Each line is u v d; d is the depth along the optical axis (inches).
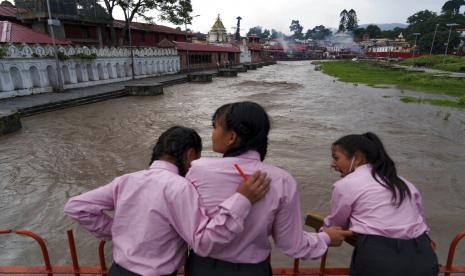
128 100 762.2
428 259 70.3
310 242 64.5
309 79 1411.2
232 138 60.5
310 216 92.0
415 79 1248.2
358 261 73.8
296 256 62.7
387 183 73.7
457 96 832.9
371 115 575.8
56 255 166.2
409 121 526.9
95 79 933.2
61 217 207.8
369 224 71.7
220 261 61.2
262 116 60.8
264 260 62.4
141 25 1440.7
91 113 584.4
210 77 1294.3
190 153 69.2
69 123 498.9
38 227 195.2
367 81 1251.2
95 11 1043.9
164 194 59.6
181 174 68.3
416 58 2573.8
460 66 1727.4
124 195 63.5
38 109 565.3
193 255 66.3
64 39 927.7
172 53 1467.8
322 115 575.8
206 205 58.9
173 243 62.1
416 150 368.5
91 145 378.3
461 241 178.4
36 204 227.5
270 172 59.2
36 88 710.5
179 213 57.8
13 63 650.2
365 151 80.0
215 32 2583.7
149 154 343.9
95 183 267.4
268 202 57.4
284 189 58.8
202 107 663.8
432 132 454.9
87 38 1094.4
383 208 71.7
